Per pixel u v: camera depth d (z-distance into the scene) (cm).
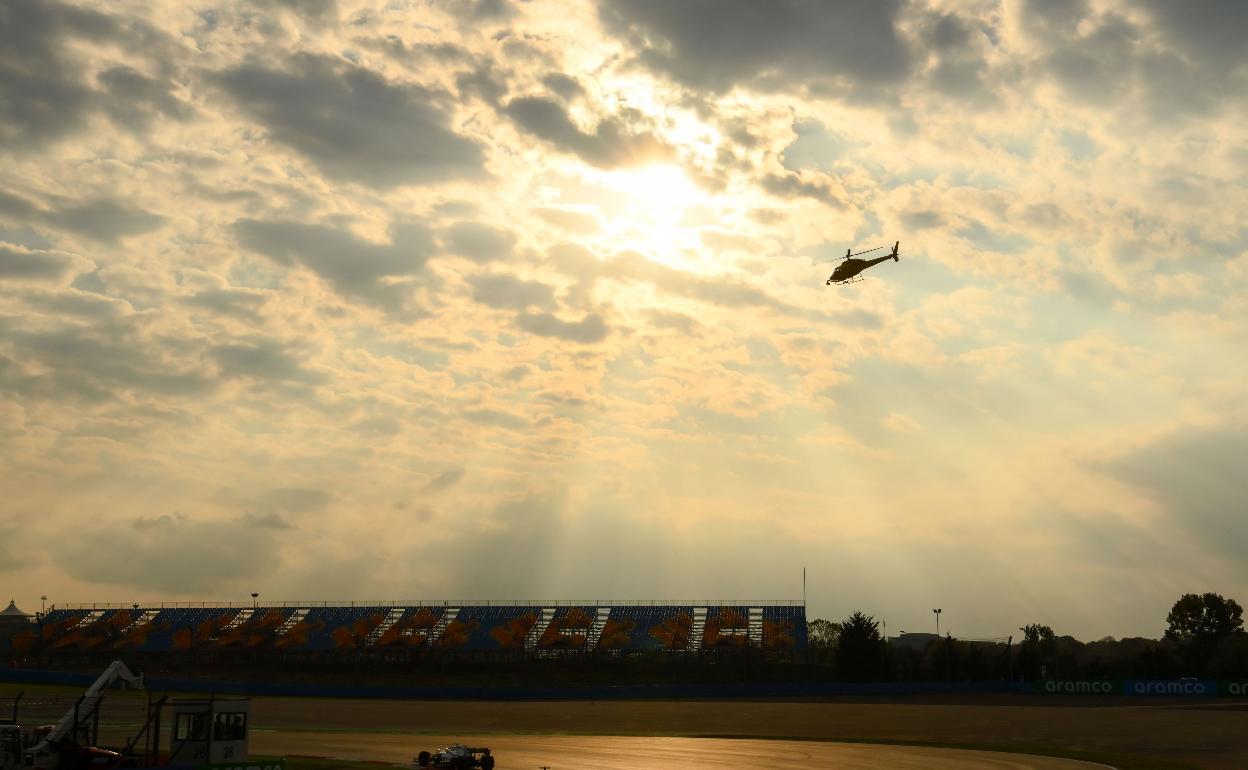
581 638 16788
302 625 18050
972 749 7694
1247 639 18912
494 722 10100
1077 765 6712
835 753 7319
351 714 10869
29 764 4856
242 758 5056
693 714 11012
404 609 18662
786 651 16288
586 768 6328
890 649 15900
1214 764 6888
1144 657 16100
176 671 16100
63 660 17075
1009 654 15525
